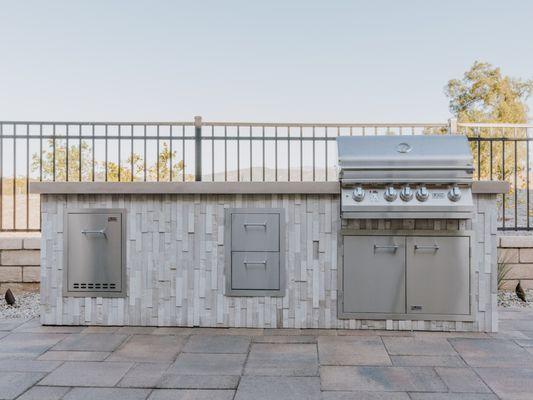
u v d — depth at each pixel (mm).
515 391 2082
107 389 2117
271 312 3135
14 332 3076
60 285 3230
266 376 2275
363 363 2457
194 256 3174
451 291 3018
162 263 3189
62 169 5797
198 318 3168
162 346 2760
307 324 3113
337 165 3080
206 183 3094
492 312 3033
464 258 3014
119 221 3197
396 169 2914
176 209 3184
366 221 3080
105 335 2990
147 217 3195
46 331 3098
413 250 3035
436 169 2895
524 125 4988
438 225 3037
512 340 2869
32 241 4527
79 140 4828
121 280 3203
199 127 5043
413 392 2074
